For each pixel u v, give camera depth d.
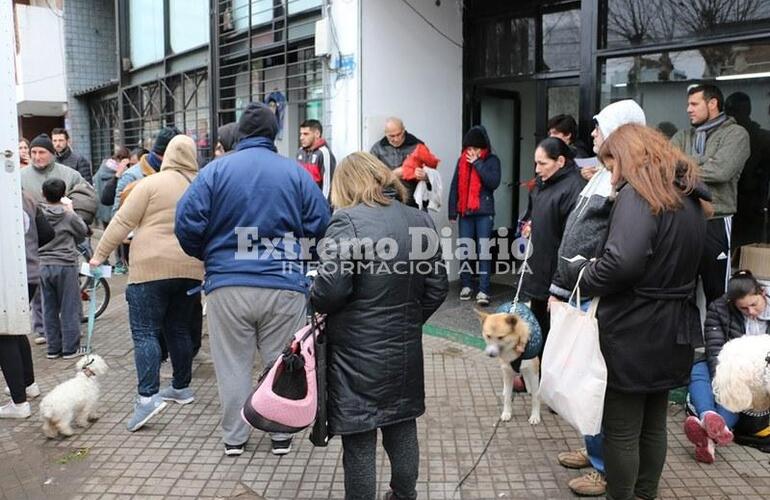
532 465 3.57
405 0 6.80
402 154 6.43
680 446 3.74
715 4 4.84
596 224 3.01
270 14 7.96
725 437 3.35
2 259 4.05
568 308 2.71
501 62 7.04
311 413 2.71
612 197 2.83
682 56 5.12
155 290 4.02
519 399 4.48
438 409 4.32
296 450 3.80
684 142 4.50
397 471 2.87
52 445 3.91
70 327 5.57
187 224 3.49
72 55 14.77
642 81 5.32
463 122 7.38
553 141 4.18
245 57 8.47
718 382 3.10
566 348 2.68
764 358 2.96
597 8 5.33
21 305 4.12
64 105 15.95
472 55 7.29
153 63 11.18
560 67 6.50
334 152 6.98
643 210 2.45
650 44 5.11
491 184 6.50
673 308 2.56
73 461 3.71
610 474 2.75
